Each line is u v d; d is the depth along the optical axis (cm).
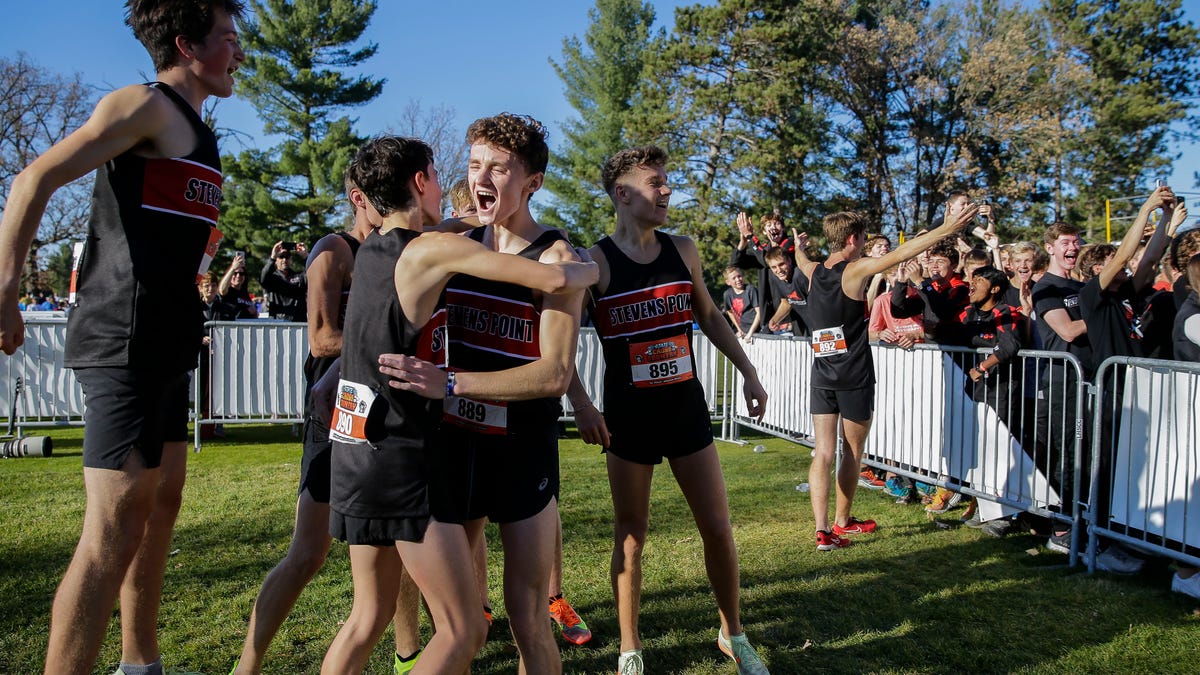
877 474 676
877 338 700
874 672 309
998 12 3572
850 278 461
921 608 374
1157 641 335
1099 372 426
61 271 4347
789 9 3095
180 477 271
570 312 228
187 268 245
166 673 296
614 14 4253
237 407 823
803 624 357
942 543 486
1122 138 3416
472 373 218
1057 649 328
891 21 3453
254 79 3186
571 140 4209
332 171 3083
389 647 333
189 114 243
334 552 458
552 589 346
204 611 369
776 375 824
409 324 209
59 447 824
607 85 4159
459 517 218
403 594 295
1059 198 3578
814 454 483
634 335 308
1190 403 383
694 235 2958
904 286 611
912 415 589
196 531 504
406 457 207
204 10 243
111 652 318
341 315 281
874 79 3500
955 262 586
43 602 375
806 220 3192
